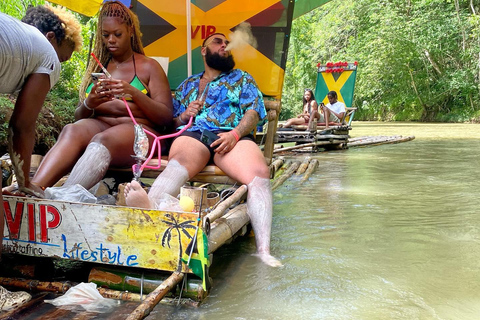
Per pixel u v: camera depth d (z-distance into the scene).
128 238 2.04
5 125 4.95
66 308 1.94
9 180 3.18
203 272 1.98
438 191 4.63
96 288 2.06
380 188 4.81
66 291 2.10
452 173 5.93
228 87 3.27
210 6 4.21
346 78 11.27
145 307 1.74
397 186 4.93
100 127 3.09
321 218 3.50
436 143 10.90
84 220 2.07
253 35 4.14
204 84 3.41
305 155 8.29
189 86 3.46
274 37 4.11
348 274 2.36
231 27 4.20
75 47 2.45
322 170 6.25
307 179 5.41
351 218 3.50
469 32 21.78
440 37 21.70
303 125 9.30
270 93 4.08
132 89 2.95
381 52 22.59
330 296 2.09
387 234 3.07
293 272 2.38
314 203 4.05
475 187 4.86
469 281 2.27
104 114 3.20
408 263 2.52
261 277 2.32
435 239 2.96
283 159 6.68
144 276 2.07
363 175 5.78
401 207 3.88
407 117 24.27
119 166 3.08
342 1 25.12
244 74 3.34
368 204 4.00
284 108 28.80
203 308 1.96
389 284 2.23
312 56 26.30
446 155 8.20
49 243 2.12
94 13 4.40
